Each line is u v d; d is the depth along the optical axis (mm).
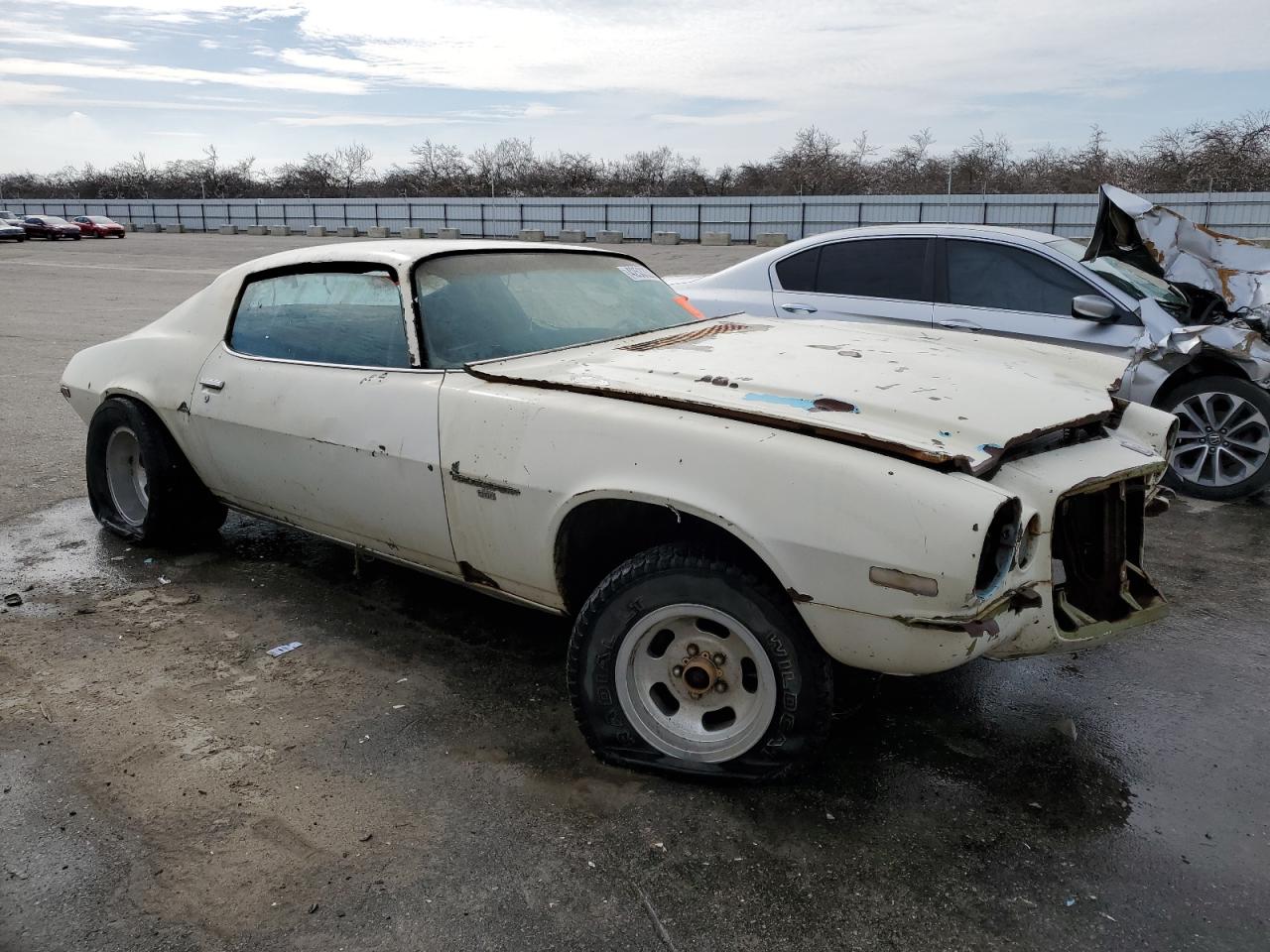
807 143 51188
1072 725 3020
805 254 6426
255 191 70562
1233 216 30406
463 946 2107
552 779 2727
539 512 2744
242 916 2199
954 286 5844
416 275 3283
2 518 5090
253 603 3992
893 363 2963
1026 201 34688
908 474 2223
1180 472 5496
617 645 2662
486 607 3955
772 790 2660
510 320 3383
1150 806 2596
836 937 2119
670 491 2461
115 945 2115
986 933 2125
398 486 3127
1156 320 5297
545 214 44938
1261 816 2547
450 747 2904
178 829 2508
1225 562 4457
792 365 2902
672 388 2707
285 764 2812
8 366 9977
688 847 2424
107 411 4387
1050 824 2514
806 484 2301
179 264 26484
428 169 63969
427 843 2453
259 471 3689
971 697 3207
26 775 2744
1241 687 3271
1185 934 2115
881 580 2217
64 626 3762
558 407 2742
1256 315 5238
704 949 2090
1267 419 5141
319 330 3504
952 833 2475
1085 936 2113
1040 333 5535
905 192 47500
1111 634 2574
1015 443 2402
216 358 3871
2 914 2203
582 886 2289
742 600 2457
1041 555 2369
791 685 2475
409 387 3115
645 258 29547
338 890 2285
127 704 3156
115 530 4652
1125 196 5414
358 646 3596
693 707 2693
